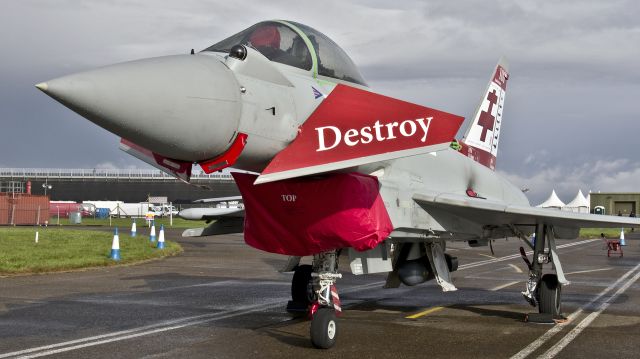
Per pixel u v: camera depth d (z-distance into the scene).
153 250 22.91
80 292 12.42
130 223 62.97
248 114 6.61
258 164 7.13
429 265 10.41
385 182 8.48
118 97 5.80
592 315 10.27
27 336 8.09
